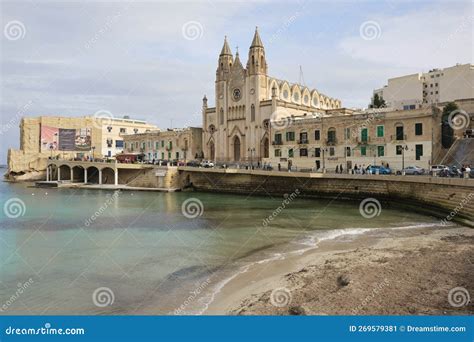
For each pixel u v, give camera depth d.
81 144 117.62
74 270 19.73
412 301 13.66
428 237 25.41
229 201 52.72
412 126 51.47
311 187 54.78
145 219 36.62
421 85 95.44
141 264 20.77
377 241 25.16
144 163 77.38
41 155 115.25
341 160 58.78
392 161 53.19
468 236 25.16
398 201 44.44
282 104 73.75
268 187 60.22
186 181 70.56
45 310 14.56
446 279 15.88
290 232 29.52
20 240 27.14
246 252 23.23
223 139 83.31
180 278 18.30
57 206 47.41
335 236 27.55
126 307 14.76
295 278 17.14
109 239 27.34
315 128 62.22
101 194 64.19
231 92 81.88
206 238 27.52
